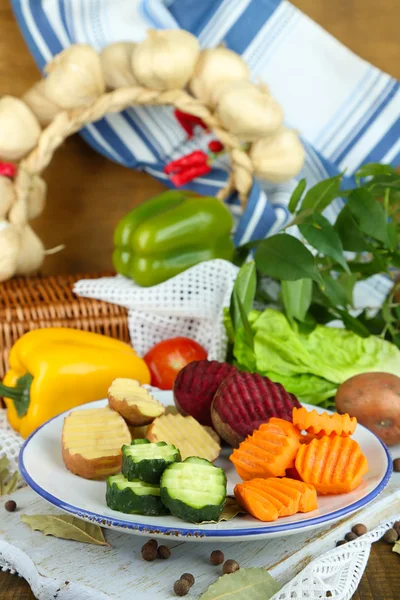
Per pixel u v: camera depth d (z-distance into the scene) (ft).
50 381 2.45
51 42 2.89
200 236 2.76
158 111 3.05
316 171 3.10
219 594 1.82
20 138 2.65
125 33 2.91
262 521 1.90
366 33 3.15
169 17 2.92
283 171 2.88
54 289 2.77
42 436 2.17
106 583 1.88
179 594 1.85
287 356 2.58
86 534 2.00
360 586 1.95
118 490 1.91
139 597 1.85
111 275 2.93
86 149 3.12
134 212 2.81
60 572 1.90
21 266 2.81
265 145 2.85
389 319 2.72
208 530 1.85
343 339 2.65
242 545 1.98
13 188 2.71
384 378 2.37
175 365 2.64
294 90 3.09
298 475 2.03
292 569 1.94
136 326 2.74
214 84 2.81
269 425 2.06
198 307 2.68
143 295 2.68
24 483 2.29
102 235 3.19
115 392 2.21
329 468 1.99
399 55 3.18
